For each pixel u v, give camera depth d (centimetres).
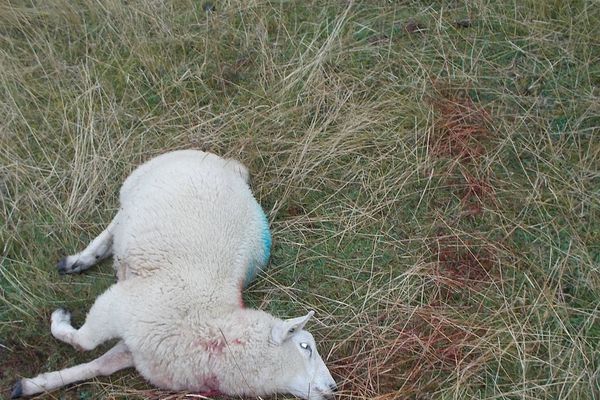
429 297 416
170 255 384
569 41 490
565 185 445
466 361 398
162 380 379
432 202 447
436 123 465
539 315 408
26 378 387
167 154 428
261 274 420
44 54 489
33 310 404
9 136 451
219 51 493
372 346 402
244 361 372
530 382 392
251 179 449
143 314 373
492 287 420
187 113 468
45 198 434
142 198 399
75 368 386
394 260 429
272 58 489
